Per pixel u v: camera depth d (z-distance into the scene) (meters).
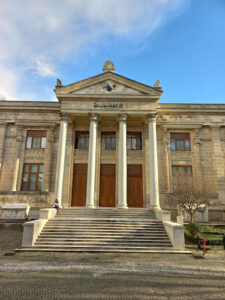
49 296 6.51
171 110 27.12
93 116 23.69
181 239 13.73
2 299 6.26
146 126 26.39
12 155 26.75
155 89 23.95
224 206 23.75
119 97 23.89
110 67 26.12
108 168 26.03
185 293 6.84
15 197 22.59
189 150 27.03
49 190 25.52
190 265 10.38
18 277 8.33
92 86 24.61
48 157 26.34
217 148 26.48
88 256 12.15
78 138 27.17
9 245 14.16
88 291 6.94
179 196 20.66
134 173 25.92
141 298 6.43
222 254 12.75
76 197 25.22
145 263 10.71
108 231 15.41
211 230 17.34
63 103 24.14
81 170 26.02
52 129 27.05
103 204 24.98
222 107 27.44
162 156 26.44
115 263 10.66
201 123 27.02
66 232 15.16
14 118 27.50
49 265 10.12
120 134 23.20
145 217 19.36
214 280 8.16
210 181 25.86
